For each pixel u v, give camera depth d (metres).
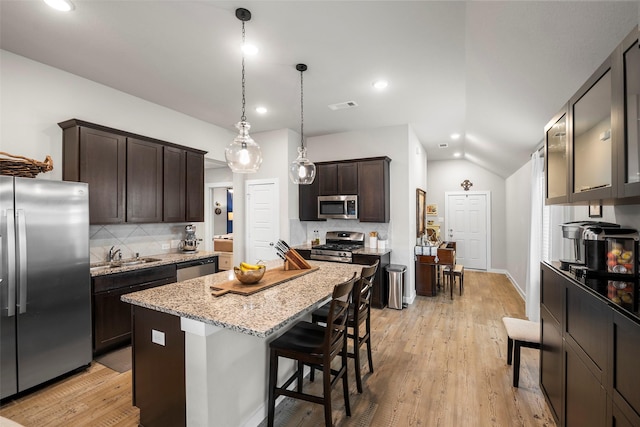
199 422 1.64
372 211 4.66
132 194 3.35
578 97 1.61
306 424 2.02
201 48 2.59
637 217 1.72
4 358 2.20
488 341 3.30
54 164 2.95
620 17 1.35
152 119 3.80
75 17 2.19
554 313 1.95
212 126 4.69
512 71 2.34
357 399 2.28
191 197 4.08
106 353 2.96
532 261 3.78
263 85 3.32
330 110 4.09
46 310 2.40
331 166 4.99
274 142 5.08
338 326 1.90
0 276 2.16
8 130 2.68
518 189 5.25
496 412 2.13
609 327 1.24
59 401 2.24
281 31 2.35
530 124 3.15
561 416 1.81
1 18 2.20
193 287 2.18
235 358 1.83
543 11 1.57
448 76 3.08
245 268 2.15
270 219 5.11
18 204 2.25
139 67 2.93
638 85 1.11
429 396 2.32
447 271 5.12
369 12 2.12
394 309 4.38
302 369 2.27
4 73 2.66
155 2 2.03
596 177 1.46
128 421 2.02
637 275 1.64
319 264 3.15
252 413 1.97
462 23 2.22
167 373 1.77
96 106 3.25
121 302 3.01
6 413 2.11
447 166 7.49
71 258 2.56
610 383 1.24
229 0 2.00
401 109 4.04
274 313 1.63
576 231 2.01
